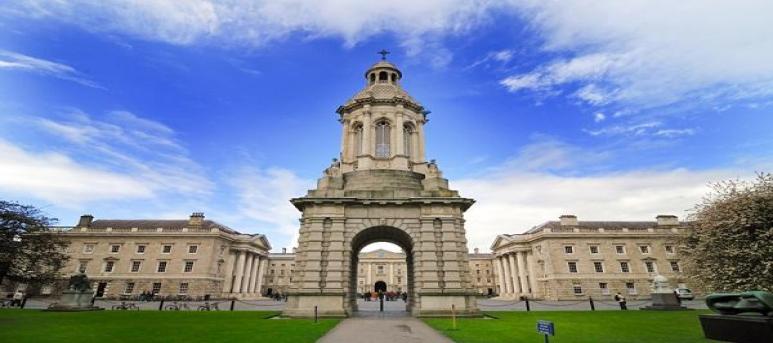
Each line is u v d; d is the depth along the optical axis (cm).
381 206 3162
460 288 2936
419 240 3080
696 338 1708
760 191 2372
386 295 8538
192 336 1827
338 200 3116
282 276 12700
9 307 4138
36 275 3131
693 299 6341
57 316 2958
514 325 2292
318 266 2952
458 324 2352
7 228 2803
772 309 1467
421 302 2883
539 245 7888
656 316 2862
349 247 3052
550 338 1753
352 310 3250
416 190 3266
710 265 2573
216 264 7931
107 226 8169
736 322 1555
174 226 8231
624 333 1912
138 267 7638
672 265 7406
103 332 1977
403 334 1922
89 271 7550
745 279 2305
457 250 3045
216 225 8488
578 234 7612
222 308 4656
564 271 7400
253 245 9169
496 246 9800
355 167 3625
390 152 3631
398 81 4125
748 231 2334
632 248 7556
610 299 7138
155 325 2316
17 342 1606
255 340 1700
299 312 2828
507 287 9238
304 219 3130
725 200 2500
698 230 2712
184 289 7488
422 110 3912
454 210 3144
